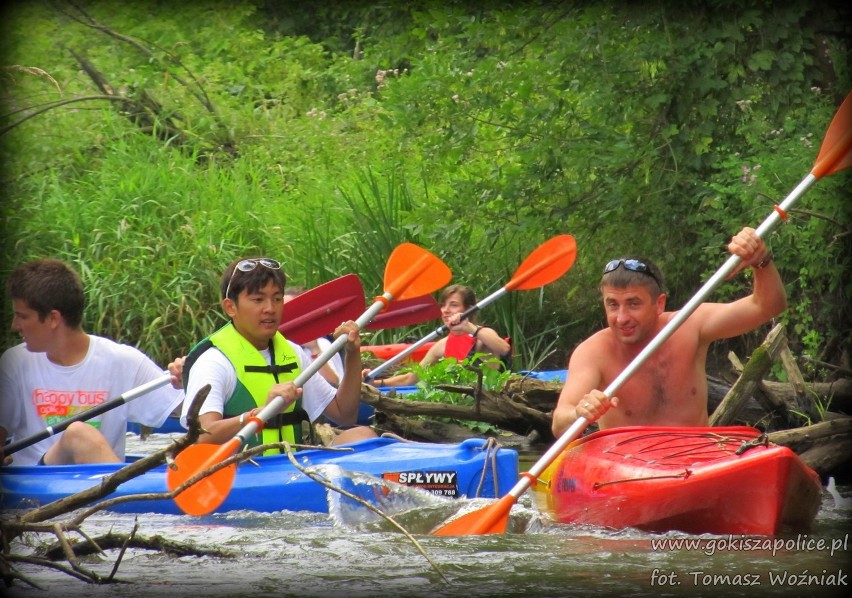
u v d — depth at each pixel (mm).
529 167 32500
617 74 31141
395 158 39906
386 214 37250
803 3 30156
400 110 32500
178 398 18406
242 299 17000
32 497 16266
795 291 30734
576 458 15781
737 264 15727
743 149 32500
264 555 13734
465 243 35781
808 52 31500
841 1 30625
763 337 31953
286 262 36344
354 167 43656
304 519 15922
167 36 48938
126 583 12398
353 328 17719
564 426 16125
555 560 13297
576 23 31125
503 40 32219
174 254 34250
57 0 44375
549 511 16156
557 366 35969
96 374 17969
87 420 17938
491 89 32062
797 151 29531
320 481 12398
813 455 19062
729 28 30328
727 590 11781
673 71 31328
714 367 33344
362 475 16234
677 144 32219
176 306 33125
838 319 29406
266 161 45406
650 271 16344
